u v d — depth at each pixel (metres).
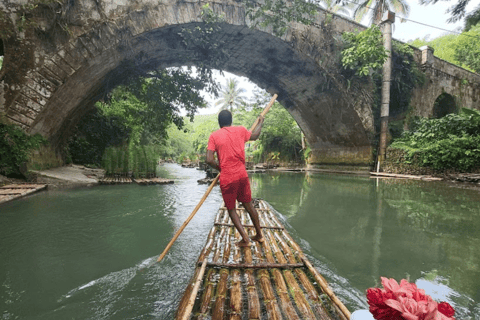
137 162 9.84
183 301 1.52
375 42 11.89
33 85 6.93
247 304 1.47
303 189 7.37
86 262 2.27
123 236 3.01
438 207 4.79
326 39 12.41
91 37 7.39
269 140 23.89
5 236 2.97
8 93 6.75
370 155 14.80
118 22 7.73
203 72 10.65
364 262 2.32
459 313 1.56
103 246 2.68
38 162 7.57
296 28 11.61
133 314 1.53
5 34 6.60
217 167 2.50
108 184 8.05
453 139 10.66
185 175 13.26
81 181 7.63
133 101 13.70
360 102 14.05
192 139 44.22
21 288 1.82
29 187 6.20
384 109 14.20
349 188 7.61
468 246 2.75
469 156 10.10
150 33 8.51
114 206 4.70
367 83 14.05
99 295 1.74
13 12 6.63
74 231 3.18
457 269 2.19
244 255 2.18
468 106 19.12
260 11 9.63
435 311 0.67
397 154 13.26
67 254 2.45
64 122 9.02
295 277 1.84
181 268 2.17
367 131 14.50
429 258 2.42
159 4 8.30
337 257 2.43
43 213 4.07
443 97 18.95
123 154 10.13
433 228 3.43
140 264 2.24
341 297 1.71
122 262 2.28
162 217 3.93
